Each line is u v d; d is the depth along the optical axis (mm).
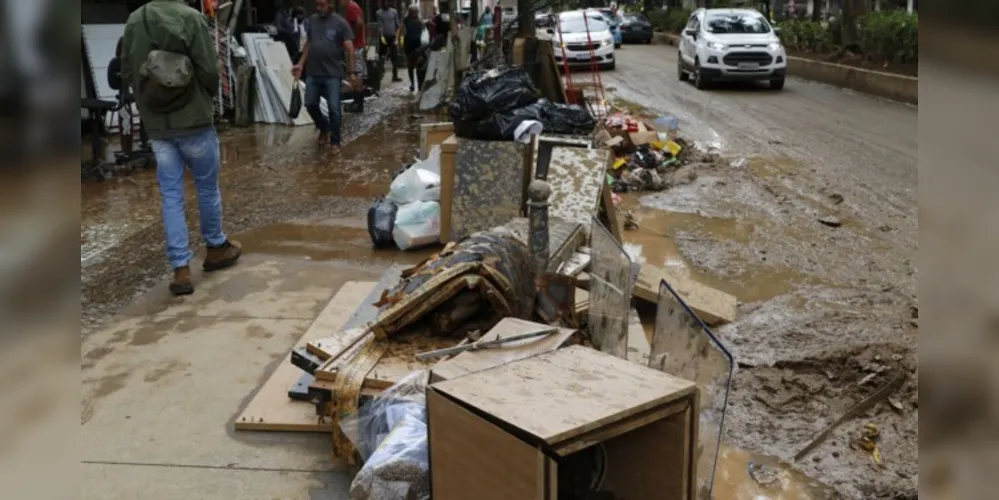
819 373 4289
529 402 2270
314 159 10422
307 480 3256
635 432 2514
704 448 2627
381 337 3600
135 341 4590
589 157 5871
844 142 11641
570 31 22203
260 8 20922
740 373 4293
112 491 3162
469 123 6230
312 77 10914
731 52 17562
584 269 4539
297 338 4625
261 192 8531
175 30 5121
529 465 2088
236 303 5203
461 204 5938
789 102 16109
